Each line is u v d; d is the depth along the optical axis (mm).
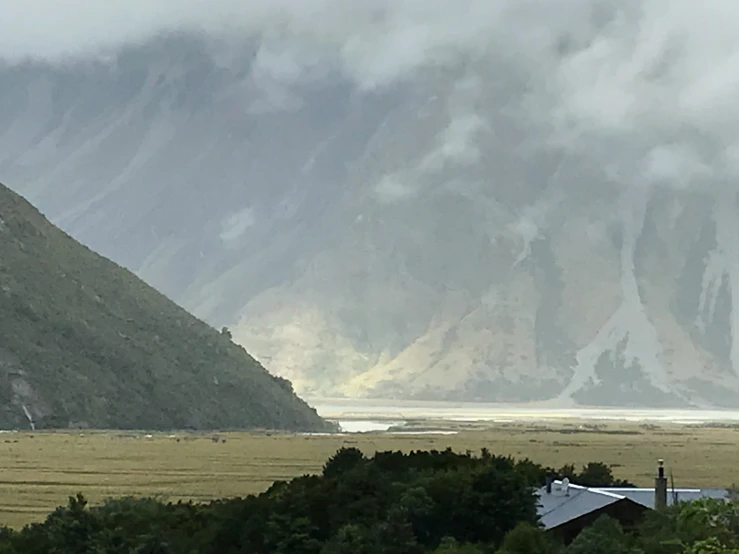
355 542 58219
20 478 112875
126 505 71500
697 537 56781
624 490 78125
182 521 67062
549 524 63188
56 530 64562
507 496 63469
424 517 62094
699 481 110500
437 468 75812
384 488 66938
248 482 111188
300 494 65812
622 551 55469
